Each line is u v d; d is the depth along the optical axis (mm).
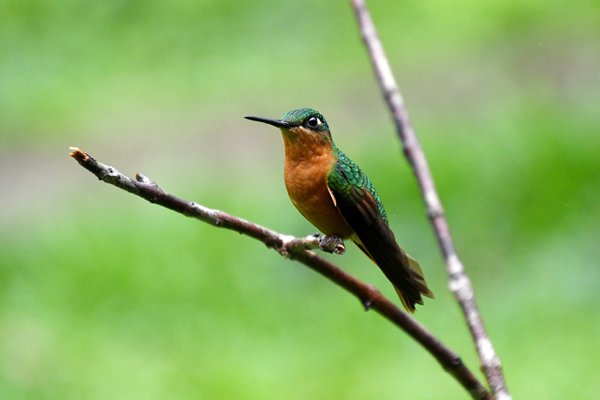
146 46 24938
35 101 23250
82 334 12578
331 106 21062
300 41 24594
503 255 13164
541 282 12391
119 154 20250
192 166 18938
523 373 10852
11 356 12008
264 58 24172
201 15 25516
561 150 14469
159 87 23531
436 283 12734
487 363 2609
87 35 25141
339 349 11766
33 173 19641
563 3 23328
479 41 22688
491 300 12406
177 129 21188
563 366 10820
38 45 24875
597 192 13648
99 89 23578
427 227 13609
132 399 11219
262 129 20625
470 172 14641
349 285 3869
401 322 3832
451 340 11664
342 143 18156
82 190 18141
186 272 13672
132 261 14078
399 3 25688
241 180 17500
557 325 11562
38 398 11312
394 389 10859
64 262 14398
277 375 11422
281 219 15047
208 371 11562
